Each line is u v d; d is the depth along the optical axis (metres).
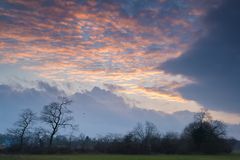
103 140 137.75
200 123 147.62
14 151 117.81
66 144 135.12
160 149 139.62
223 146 144.25
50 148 122.38
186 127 150.38
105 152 132.38
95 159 90.94
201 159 101.44
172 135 152.25
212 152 142.12
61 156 102.94
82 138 138.75
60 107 132.50
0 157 88.50
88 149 131.50
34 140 125.81
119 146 134.00
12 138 123.31
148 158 101.31
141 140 140.62
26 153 116.50
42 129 128.12
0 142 123.75
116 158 97.69
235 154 140.62
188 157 111.38
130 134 139.38
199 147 144.25
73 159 89.06
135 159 94.81
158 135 148.00
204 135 144.62
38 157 94.75
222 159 103.31
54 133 130.00
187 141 145.88
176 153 138.88
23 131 124.06
